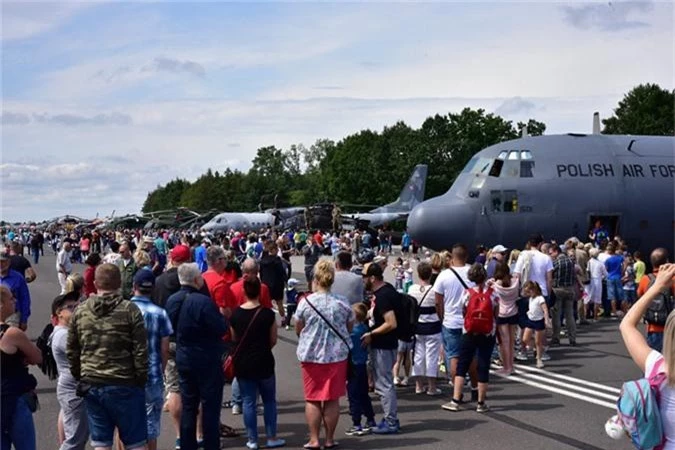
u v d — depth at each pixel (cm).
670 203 2861
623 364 1461
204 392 818
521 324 1468
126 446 704
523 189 2753
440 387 1277
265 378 892
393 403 974
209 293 903
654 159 2886
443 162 9325
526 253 1556
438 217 2794
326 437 906
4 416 667
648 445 425
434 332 1197
